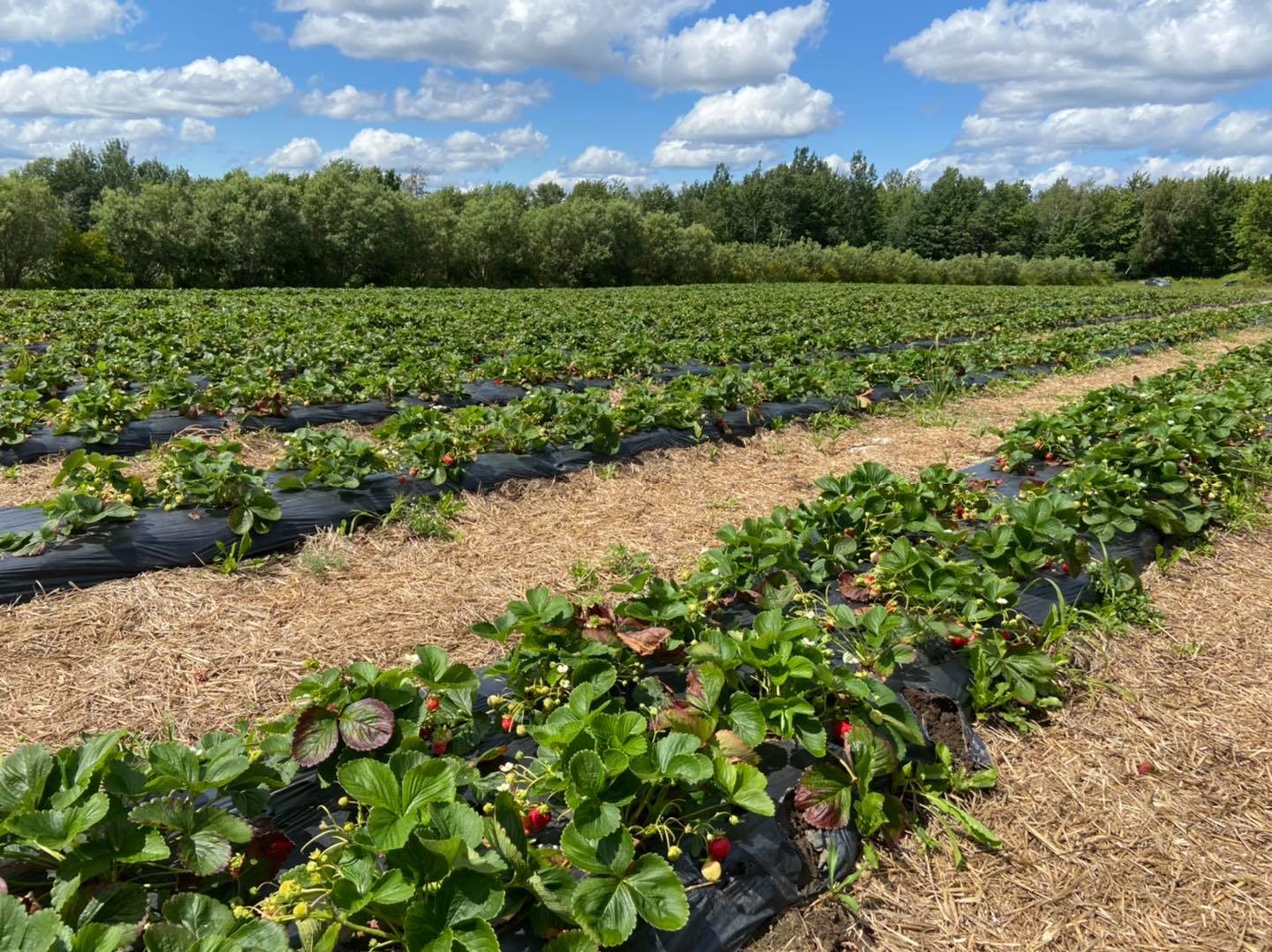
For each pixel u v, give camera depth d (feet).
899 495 17.94
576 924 8.00
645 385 35.45
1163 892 10.21
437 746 10.29
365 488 20.79
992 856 10.57
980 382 43.45
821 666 11.23
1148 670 14.89
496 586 17.66
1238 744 13.08
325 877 8.10
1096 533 18.22
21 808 7.98
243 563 17.78
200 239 120.16
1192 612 17.22
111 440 24.82
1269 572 19.56
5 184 102.78
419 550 19.16
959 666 13.55
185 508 18.44
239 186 123.75
